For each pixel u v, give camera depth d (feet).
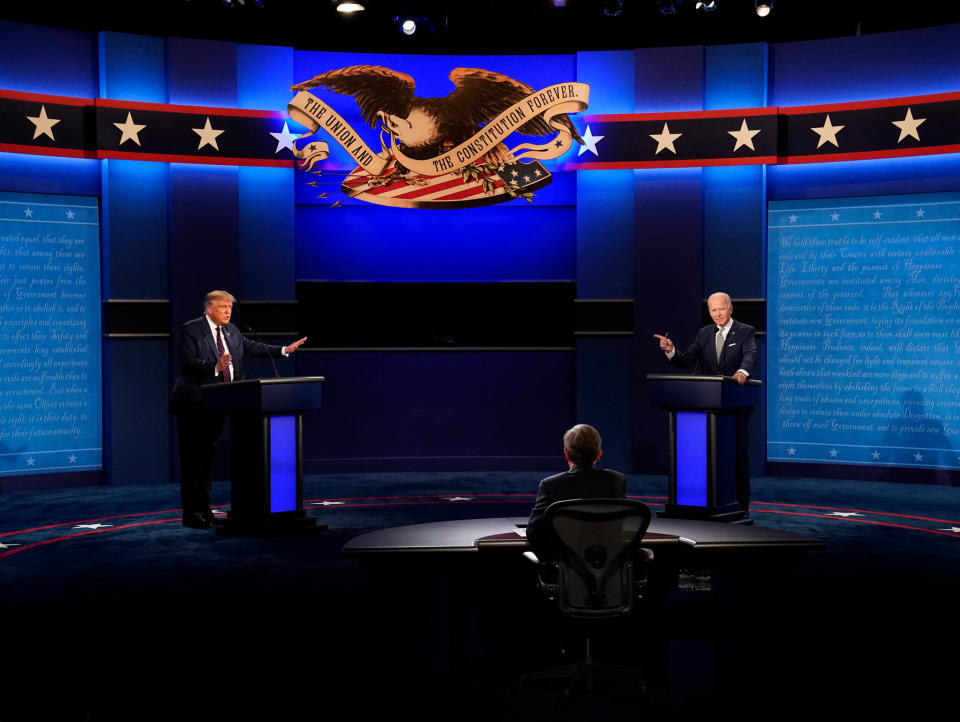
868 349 29.81
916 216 29.04
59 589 16.93
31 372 29.17
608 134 30.53
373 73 30.86
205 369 22.03
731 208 30.48
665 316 30.63
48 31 28.94
